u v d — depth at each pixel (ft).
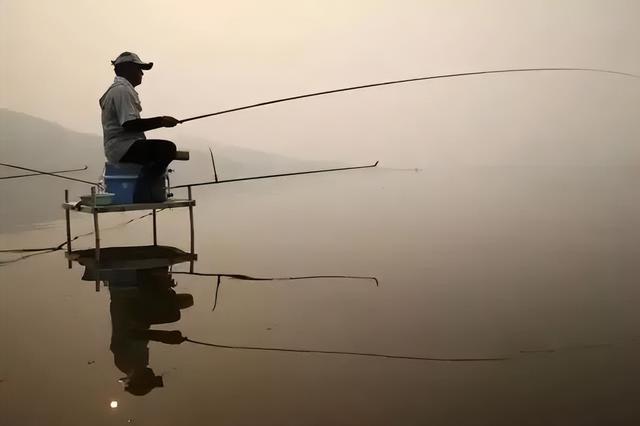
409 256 9.92
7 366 5.03
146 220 16.20
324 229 13.33
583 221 13.30
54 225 15.38
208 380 4.64
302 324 6.14
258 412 4.00
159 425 3.85
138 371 4.85
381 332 5.78
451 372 4.67
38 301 7.34
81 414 4.07
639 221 13.15
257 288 7.88
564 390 4.28
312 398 4.22
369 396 4.24
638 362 4.81
